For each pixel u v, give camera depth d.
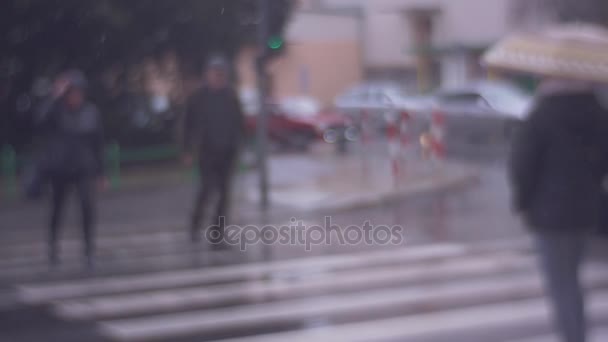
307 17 39.09
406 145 19.83
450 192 18.56
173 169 22.83
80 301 9.02
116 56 23.95
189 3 23.20
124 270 10.70
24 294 9.41
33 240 13.30
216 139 11.85
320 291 9.27
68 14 21.86
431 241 12.47
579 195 5.91
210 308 8.58
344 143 25.61
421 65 45.84
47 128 10.54
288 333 7.59
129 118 25.67
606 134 6.04
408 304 8.62
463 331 7.61
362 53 43.03
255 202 16.66
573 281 6.02
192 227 12.57
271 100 29.83
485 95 28.27
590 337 7.36
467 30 43.94
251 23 24.94
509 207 16.00
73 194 18.42
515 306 8.49
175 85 25.88
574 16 28.81
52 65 23.88
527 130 6.01
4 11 21.62
